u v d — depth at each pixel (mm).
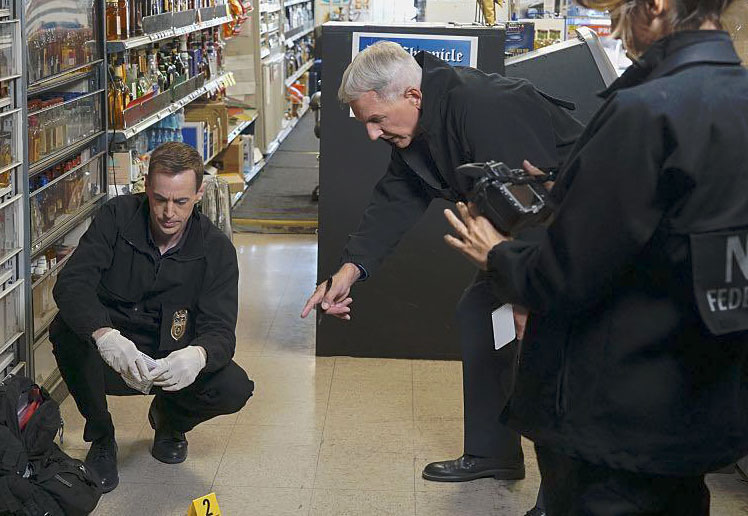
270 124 9422
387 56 2500
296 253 6105
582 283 1447
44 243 3346
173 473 3127
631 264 1491
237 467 3180
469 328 3020
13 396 2516
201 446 3328
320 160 3984
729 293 1392
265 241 6422
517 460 3113
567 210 1449
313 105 6418
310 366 4121
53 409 2600
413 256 4102
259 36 8828
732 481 3111
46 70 3400
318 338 4219
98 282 2855
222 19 7203
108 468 3012
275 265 5805
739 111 1400
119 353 2639
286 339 4477
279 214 7066
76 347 2879
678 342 1496
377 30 3855
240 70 8867
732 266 1390
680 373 1506
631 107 1392
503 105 2455
